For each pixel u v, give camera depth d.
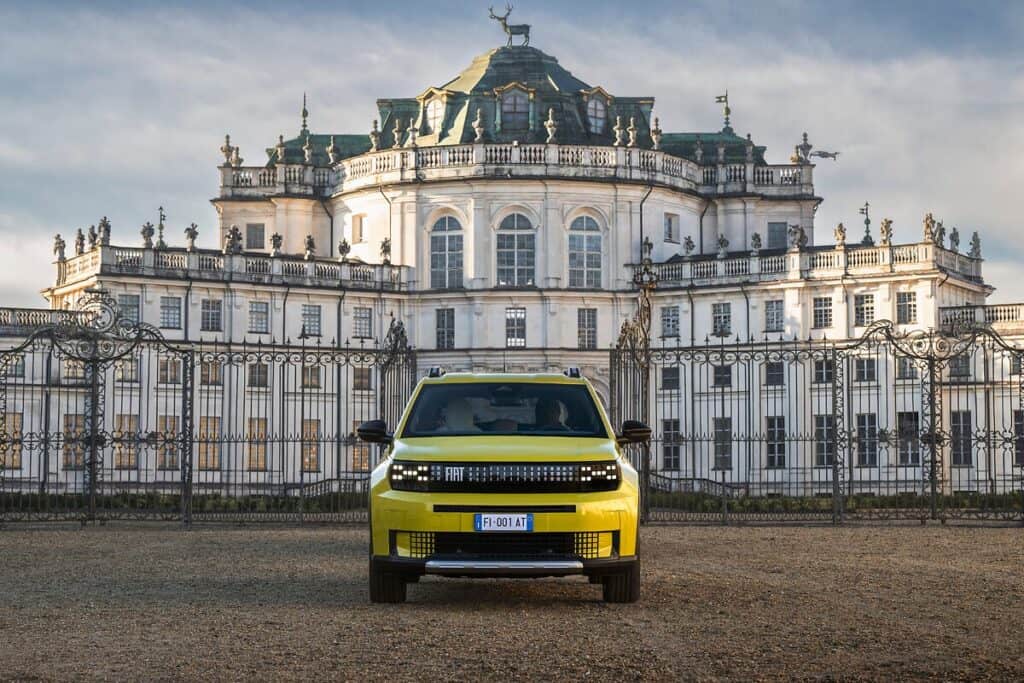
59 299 94.69
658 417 95.69
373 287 96.00
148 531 40.72
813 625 18.25
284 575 25.92
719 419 93.50
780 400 91.69
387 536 19.77
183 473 43.53
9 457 80.56
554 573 19.28
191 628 17.98
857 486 87.62
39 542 35.50
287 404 91.25
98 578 25.22
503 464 19.61
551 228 96.62
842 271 90.31
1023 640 16.95
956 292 93.12
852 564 28.20
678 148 112.06
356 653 15.83
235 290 90.69
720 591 22.48
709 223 104.69
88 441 44.59
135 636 17.28
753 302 93.25
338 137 112.62
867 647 16.31
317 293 93.38
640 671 14.65
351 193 100.56
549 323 95.75
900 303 89.25
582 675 14.43
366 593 22.41
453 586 23.30
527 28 108.44
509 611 19.61
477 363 95.69
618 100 107.69
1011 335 86.00
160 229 97.38
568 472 19.62
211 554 31.36
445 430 21.33
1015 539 36.00
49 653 15.94
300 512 44.03
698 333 95.31
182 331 89.56
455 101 104.19
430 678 14.29
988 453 45.81
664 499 55.72
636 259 98.12
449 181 96.69
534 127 101.88
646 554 31.00
